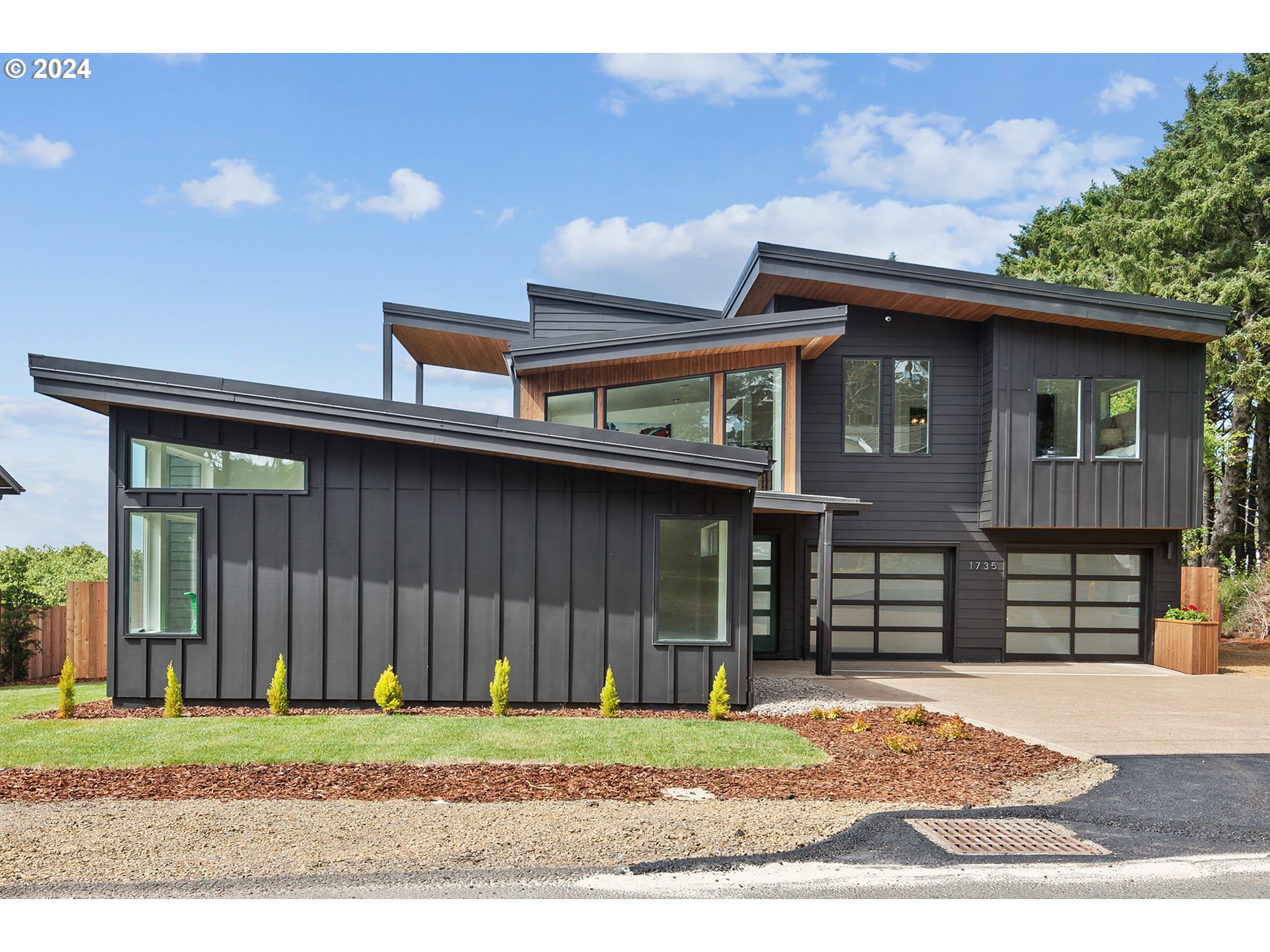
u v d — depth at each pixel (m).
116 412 10.29
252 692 10.19
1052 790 7.00
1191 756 8.17
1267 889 4.94
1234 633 21.62
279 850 5.22
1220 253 25.33
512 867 5.04
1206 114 28.70
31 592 15.07
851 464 16.14
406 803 6.27
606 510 10.25
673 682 10.18
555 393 15.51
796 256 15.17
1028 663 15.96
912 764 7.76
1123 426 15.21
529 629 10.20
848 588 16.42
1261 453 27.48
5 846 5.25
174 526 10.32
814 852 5.38
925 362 16.27
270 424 10.04
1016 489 15.21
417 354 21.80
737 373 14.95
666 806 6.29
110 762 7.36
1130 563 16.38
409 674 10.20
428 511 10.28
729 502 10.23
